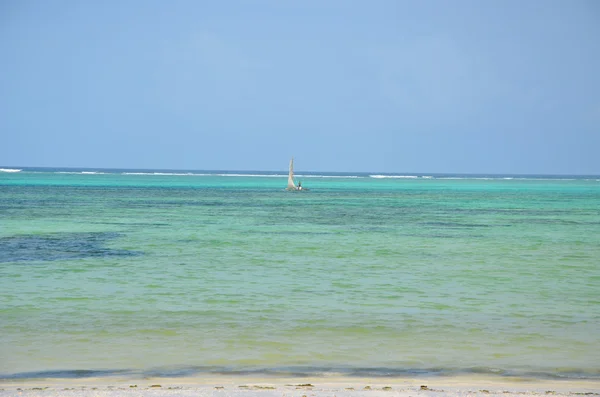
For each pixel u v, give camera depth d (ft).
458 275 141.59
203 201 465.47
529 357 77.00
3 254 170.60
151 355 76.38
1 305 104.32
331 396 59.77
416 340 84.38
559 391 63.26
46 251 178.09
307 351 78.79
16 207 364.79
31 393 59.98
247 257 169.48
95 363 73.15
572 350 80.12
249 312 100.73
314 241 211.61
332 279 134.31
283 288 122.83
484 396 60.54
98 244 196.24
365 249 190.39
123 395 59.57
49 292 116.26
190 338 84.38
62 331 87.35
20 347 79.20
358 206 429.79
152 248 187.42
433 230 256.93
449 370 71.61
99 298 111.04
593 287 126.72
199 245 196.54
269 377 68.33
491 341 84.07
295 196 572.10
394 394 60.80
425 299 112.78
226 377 68.23
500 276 140.46
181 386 63.98
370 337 85.71
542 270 150.30
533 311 103.24
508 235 238.27
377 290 121.49
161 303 107.14
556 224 292.20
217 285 125.59
